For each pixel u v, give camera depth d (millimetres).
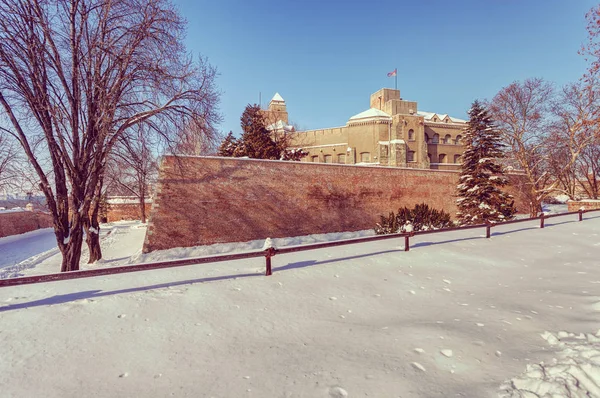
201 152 17562
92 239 15883
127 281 6230
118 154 12805
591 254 9000
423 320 4469
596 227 13602
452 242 10539
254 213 17922
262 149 27906
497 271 7316
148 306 4840
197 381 3037
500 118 27969
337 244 7297
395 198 23406
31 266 16969
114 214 43469
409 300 5383
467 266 7645
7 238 34188
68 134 11328
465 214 23656
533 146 28297
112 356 3494
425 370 3143
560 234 12047
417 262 7848
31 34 10023
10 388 2930
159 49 11773
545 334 3871
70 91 11266
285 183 19109
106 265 14914
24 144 10648
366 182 22266
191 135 14289
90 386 2973
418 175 24484
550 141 26859
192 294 5363
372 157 42625
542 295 5527
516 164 32750
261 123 28812
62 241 11578
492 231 13430
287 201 19094
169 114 12758
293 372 3154
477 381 2945
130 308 4754
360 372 3117
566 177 37594
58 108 10820
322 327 4277
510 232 12758
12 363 3324
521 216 29859
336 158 45938
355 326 4301
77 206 11727
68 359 3422
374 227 22297
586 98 24188
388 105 50188
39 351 3562
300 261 7980
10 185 21812
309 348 3674
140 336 3945
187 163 16172
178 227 15719
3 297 5270
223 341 3857
